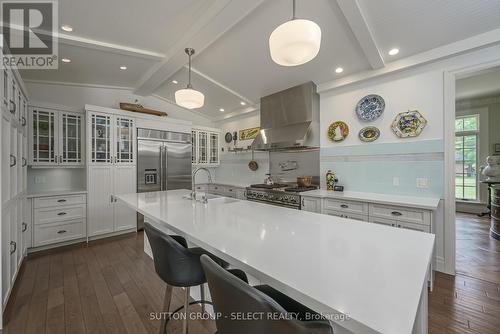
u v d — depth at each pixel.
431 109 2.56
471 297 2.02
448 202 2.45
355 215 2.67
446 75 2.45
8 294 1.98
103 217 3.60
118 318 1.79
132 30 2.38
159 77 3.43
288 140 3.48
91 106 3.50
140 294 2.12
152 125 4.18
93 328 1.68
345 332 0.86
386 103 2.89
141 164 4.02
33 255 2.96
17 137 2.40
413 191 2.69
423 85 2.60
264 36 2.48
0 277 1.67
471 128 5.54
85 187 3.63
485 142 5.32
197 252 1.28
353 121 3.19
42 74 3.31
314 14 2.08
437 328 1.66
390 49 2.48
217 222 1.45
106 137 3.65
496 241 3.47
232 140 5.43
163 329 1.44
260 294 0.63
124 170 3.83
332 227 1.34
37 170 3.46
